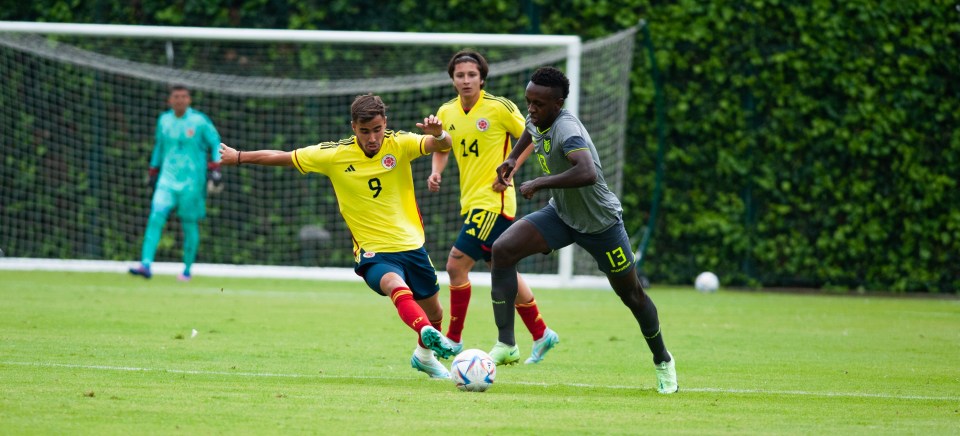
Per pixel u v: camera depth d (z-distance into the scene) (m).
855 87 54.81
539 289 54.41
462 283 29.86
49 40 56.03
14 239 57.75
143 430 17.56
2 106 57.28
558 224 24.70
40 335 30.17
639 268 55.78
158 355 26.92
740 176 56.41
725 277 57.12
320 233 57.97
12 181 57.59
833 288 56.41
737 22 55.59
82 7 59.19
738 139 56.03
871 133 54.94
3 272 54.81
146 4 59.31
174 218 58.25
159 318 35.91
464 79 30.22
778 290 56.91
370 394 21.92
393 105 57.72
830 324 39.28
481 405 20.84
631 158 57.06
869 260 55.84
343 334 33.16
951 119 55.00
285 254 58.12
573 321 38.84
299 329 34.12
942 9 54.59
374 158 25.03
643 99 56.22
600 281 55.56
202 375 23.84
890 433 18.72
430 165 57.53
